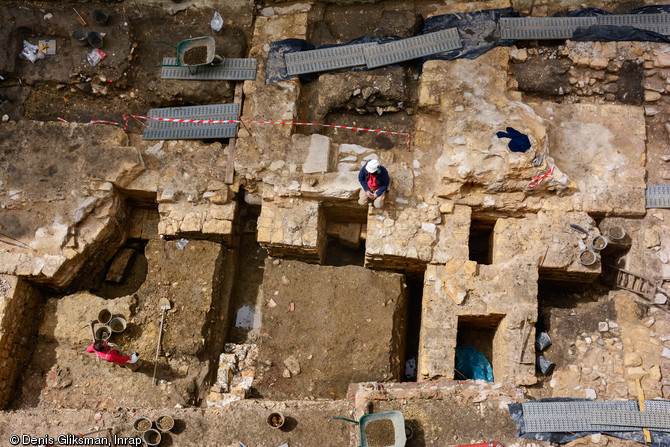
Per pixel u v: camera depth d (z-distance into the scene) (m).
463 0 9.55
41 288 8.92
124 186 8.95
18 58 9.37
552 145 8.86
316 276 8.70
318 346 8.45
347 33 9.61
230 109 9.21
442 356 8.24
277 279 8.72
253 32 9.66
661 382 7.95
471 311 8.35
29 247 8.58
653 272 8.48
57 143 8.98
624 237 8.63
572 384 8.12
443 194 8.60
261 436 7.52
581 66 9.13
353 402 7.82
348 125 9.33
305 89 9.39
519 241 8.57
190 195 8.91
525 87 9.17
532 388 8.18
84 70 9.25
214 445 7.47
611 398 7.97
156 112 9.37
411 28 9.37
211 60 9.12
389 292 8.63
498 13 9.29
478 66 8.98
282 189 8.70
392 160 8.89
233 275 9.35
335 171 8.77
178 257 8.95
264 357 8.52
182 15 9.73
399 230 8.56
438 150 8.98
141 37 9.58
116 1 9.70
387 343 8.41
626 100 9.13
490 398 7.60
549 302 9.02
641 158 8.77
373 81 9.07
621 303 8.51
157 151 9.13
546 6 9.51
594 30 9.15
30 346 8.72
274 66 9.29
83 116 9.48
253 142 8.93
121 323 8.57
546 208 8.64
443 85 8.88
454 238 8.58
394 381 8.37
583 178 8.72
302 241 8.63
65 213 8.72
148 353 8.50
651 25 9.15
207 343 8.72
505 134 8.41
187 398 8.38
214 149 9.09
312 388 8.38
